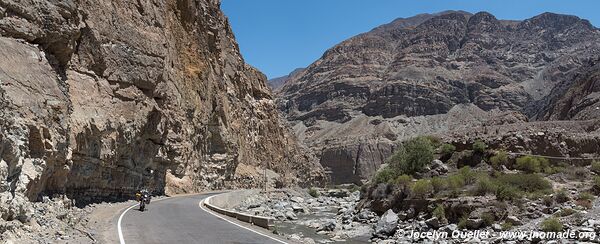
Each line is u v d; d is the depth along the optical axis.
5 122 14.05
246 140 89.75
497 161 34.66
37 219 14.52
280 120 124.56
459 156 37.84
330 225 30.83
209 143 67.69
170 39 49.34
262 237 17.06
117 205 28.64
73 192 24.77
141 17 39.38
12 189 14.05
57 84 21.09
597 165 33.59
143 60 35.72
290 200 64.19
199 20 64.75
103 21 31.19
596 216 21.14
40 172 16.77
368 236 27.53
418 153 37.66
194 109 56.28
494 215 24.91
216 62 72.88
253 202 57.22
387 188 34.25
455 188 29.44
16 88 17.27
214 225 20.44
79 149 24.19
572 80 130.62
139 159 36.41
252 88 106.44
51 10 22.08
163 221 21.17
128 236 15.73
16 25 19.83
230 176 73.00
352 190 90.94
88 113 25.61
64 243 12.92
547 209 24.44
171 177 48.84
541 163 34.84
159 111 38.00
